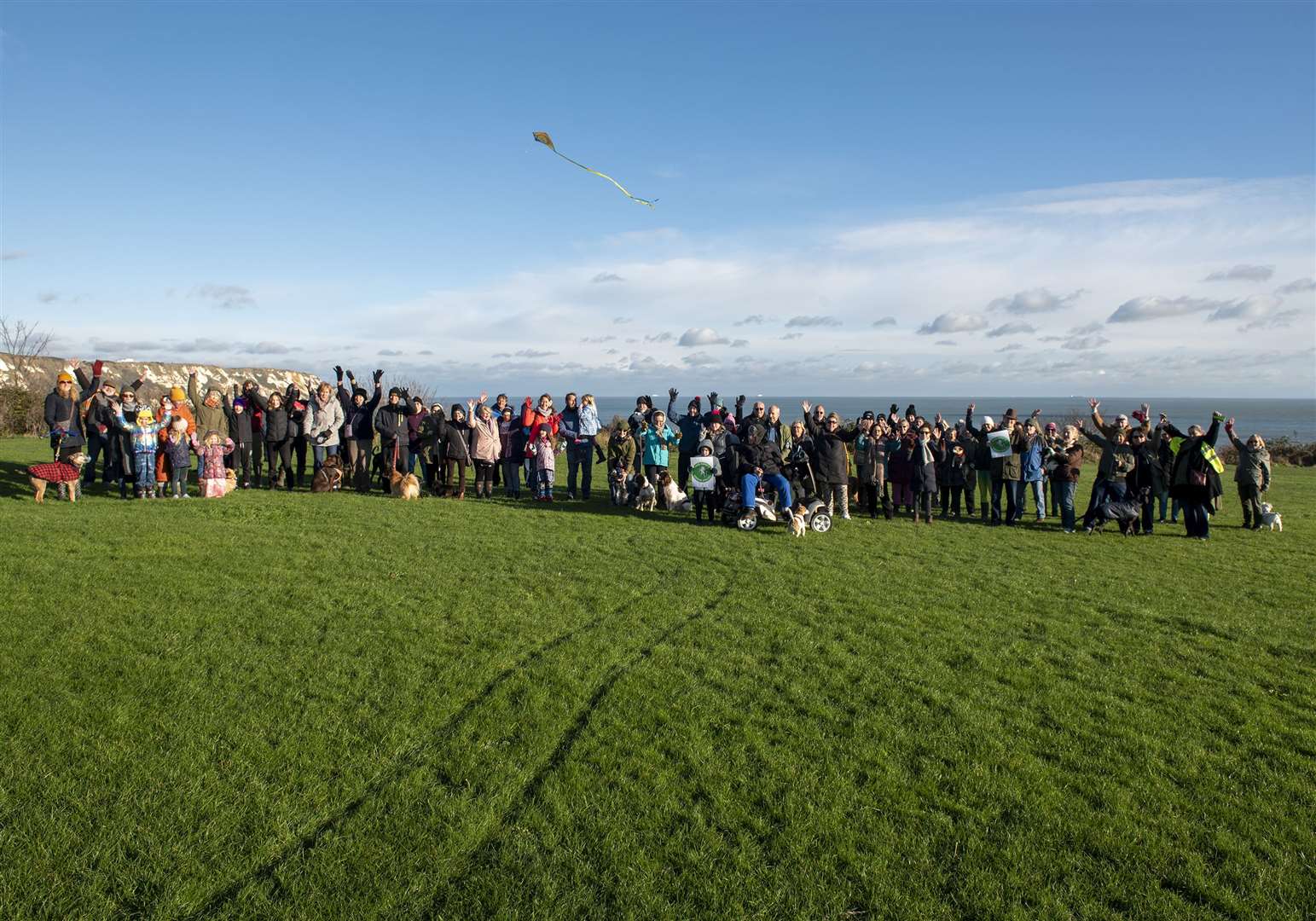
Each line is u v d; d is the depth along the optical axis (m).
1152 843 4.93
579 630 8.56
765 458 14.90
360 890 4.36
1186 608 10.06
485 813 5.08
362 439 18.05
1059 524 16.80
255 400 18.48
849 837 4.93
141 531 12.12
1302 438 84.06
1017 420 17.02
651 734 6.19
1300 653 8.37
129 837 4.73
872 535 14.77
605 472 25.23
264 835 4.82
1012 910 4.32
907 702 6.89
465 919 4.18
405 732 6.07
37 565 9.93
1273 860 4.79
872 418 17.33
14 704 6.23
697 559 12.17
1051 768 5.82
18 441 25.22
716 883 4.51
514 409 20.58
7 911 4.11
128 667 7.03
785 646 8.22
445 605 9.26
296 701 6.55
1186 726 6.56
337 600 9.24
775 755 5.91
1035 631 8.95
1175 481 15.46
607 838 4.86
